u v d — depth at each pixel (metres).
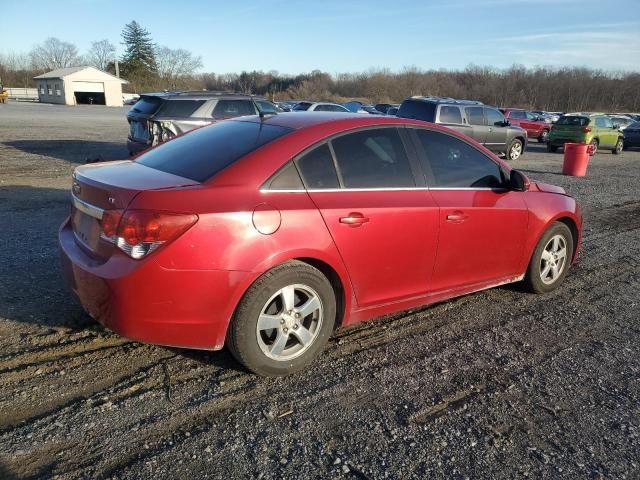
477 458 2.70
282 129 3.60
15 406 2.92
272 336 3.30
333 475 2.53
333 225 3.35
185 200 2.95
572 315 4.64
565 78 83.75
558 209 4.91
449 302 4.80
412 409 3.10
